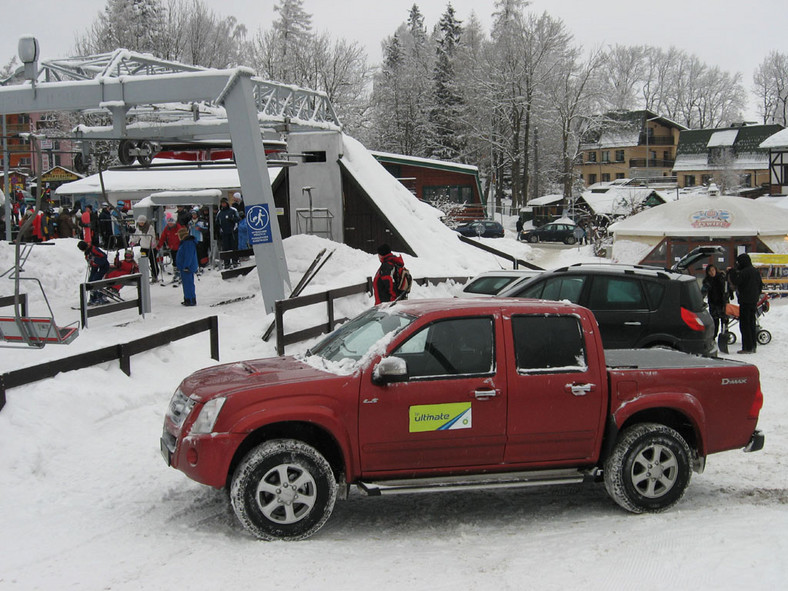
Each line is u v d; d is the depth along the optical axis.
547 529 6.02
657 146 93.31
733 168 79.12
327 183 23.05
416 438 5.88
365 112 68.88
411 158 49.97
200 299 17.72
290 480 5.68
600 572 5.03
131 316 15.14
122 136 15.64
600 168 94.44
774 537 5.44
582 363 6.22
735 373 6.57
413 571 5.12
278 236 15.48
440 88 73.81
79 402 8.47
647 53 96.75
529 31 65.44
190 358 11.52
